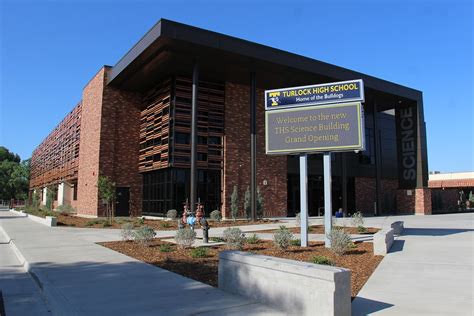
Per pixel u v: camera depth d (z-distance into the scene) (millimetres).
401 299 6543
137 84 31594
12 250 14414
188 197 28359
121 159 32281
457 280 7988
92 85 34688
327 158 13352
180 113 28516
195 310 5883
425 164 38281
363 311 5855
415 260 10297
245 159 31266
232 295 6781
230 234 12422
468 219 28031
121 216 31750
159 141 29906
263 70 29000
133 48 26625
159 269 9305
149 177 31750
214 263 10070
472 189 62438
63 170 46906
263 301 6207
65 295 6883
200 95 29797
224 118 30625
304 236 13023
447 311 5844
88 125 35219
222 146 30312
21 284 8703
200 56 26203
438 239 14719
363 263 9922
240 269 6777
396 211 39750
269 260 6195
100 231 19984
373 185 39938
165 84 29672
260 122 32625
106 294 6922
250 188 28891
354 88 13008
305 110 13586
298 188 34344
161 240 15375
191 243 12820
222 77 30188
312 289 5355
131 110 33250
